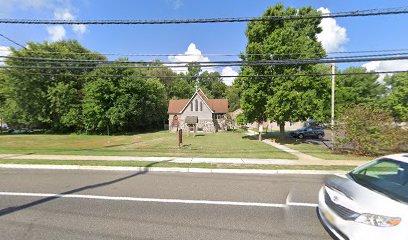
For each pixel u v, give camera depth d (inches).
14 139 930.7
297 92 717.3
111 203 199.9
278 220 166.9
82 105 1284.4
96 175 303.3
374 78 1155.3
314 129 1007.6
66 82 1353.3
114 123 1242.6
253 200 210.2
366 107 482.9
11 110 1282.0
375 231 109.6
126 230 149.3
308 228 154.0
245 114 869.8
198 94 1514.5
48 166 344.5
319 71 872.9
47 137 1053.8
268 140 853.8
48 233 143.7
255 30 828.0
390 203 116.7
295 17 246.1
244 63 372.2
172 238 139.2
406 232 104.3
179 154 463.8
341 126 494.3
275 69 763.4
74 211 181.2
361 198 125.2
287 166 347.3
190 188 247.0
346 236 120.3
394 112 870.4
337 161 393.1
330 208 136.4
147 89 1540.4
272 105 729.0
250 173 320.8
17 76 1237.7
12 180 275.6
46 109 1309.1
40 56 1239.5
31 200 206.1
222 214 177.3
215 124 1578.5
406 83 898.1
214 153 482.3
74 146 661.9
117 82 1289.4
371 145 451.2
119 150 535.5
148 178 288.7
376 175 154.9
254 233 146.5
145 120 1603.1
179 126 1539.1
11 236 138.9
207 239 138.4
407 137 433.7
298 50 729.0
